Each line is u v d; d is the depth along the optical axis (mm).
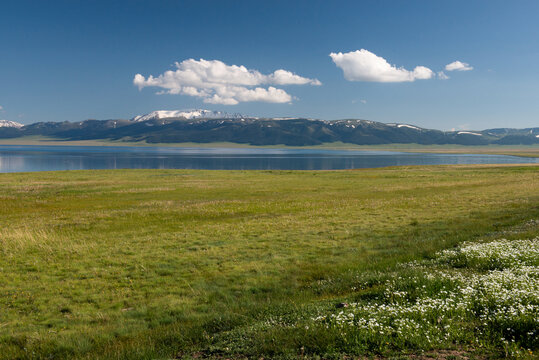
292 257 19609
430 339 7512
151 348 9125
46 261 19609
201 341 9320
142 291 15047
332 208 38500
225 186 64375
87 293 14875
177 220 33125
